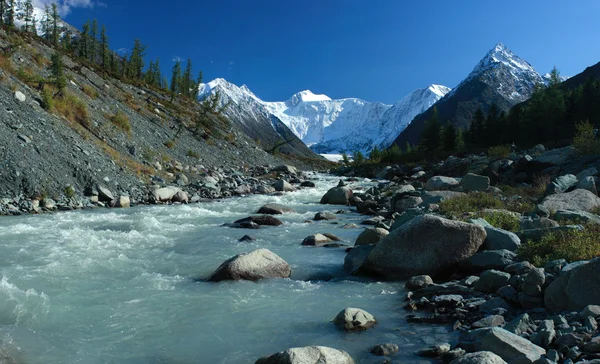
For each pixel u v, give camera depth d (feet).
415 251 33.17
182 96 285.64
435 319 23.53
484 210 51.80
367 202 75.15
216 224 59.41
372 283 32.19
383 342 20.95
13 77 87.20
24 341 20.89
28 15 253.24
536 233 36.04
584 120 230.48
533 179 86.38
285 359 16.74
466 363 15.88
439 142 317.42
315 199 97.19
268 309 26.11
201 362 19.35
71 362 19.19
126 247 43.06
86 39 287.48
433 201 63.52
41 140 72.33
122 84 205.36
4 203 59.06
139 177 88.17
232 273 31.63
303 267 36.50
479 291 27.50
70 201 67.05
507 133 269.85
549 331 18.60
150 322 23.89
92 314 24.91
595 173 68.64
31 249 39.81
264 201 89.15
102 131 99.45
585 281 22.25
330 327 23.15
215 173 123.95
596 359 15.74
